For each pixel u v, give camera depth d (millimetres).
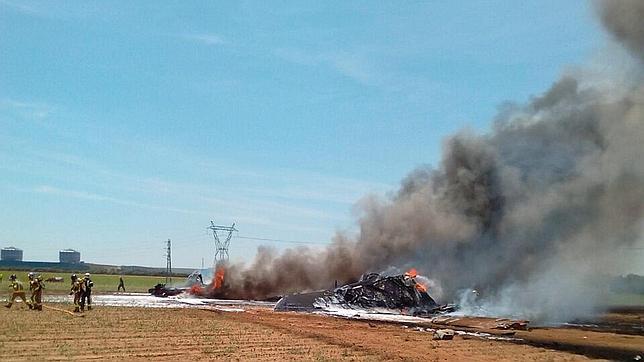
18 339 24406
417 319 40625
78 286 38031
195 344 24578
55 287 73312
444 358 23219
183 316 36844
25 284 76625
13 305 41438
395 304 46844
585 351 25766
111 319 33062
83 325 29719
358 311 45719
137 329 28875
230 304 54375
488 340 28891
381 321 38656
